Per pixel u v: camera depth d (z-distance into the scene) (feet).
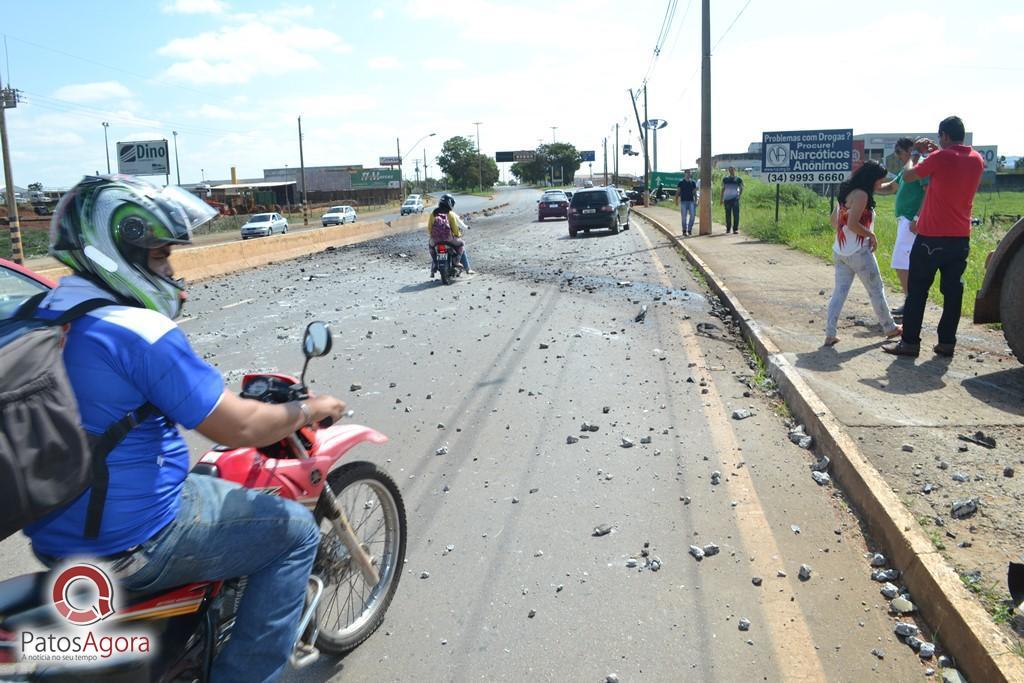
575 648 11.43
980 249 51.19
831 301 26.37
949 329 23.89
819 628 11.62
